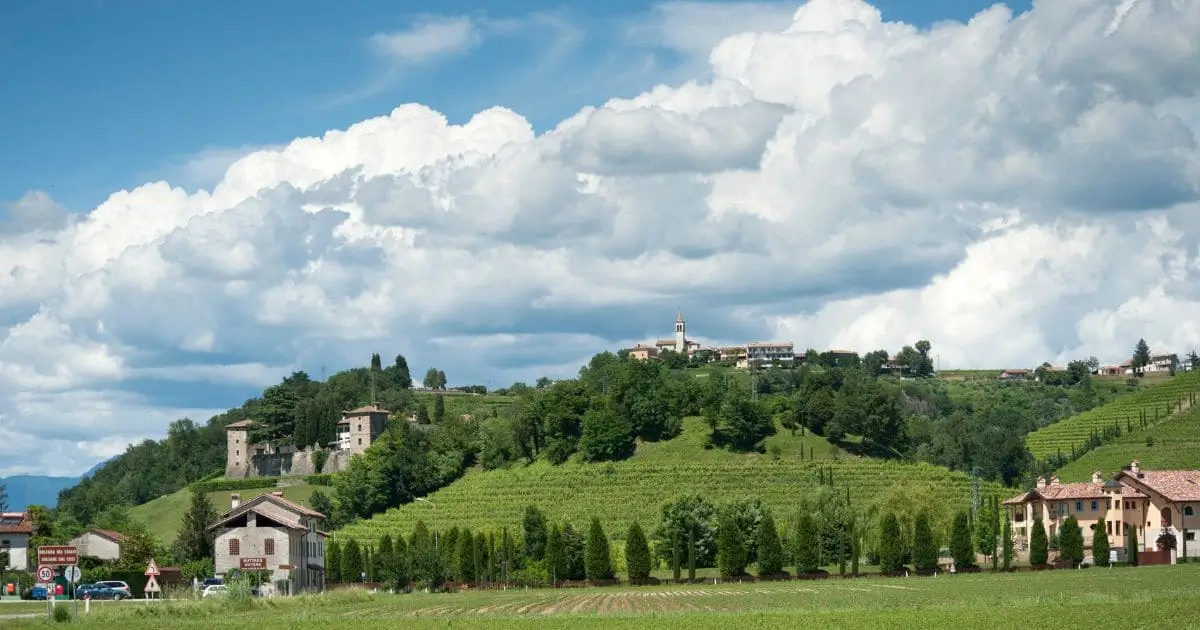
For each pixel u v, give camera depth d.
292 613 114.00
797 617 102.44
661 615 108.00
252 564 162.25
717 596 139.50
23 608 123.19
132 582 167.12
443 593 165.12
